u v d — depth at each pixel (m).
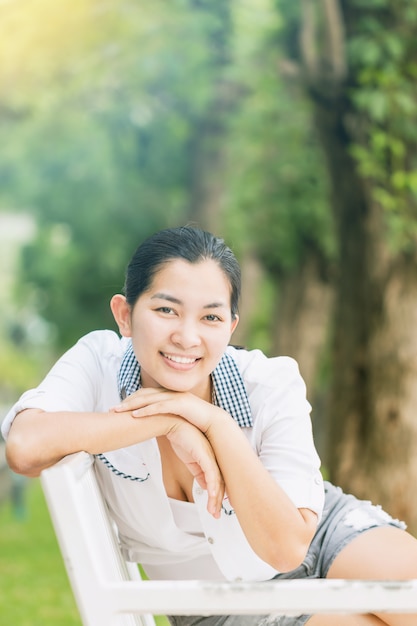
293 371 2.66
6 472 12.32
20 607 7.22
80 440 2.30
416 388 7.48
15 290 25.12
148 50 16.73
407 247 7.75
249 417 2.57
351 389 7.67
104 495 2.68
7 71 16.66
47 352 28.69
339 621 2.56
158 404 2.34
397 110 8.21
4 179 22.94
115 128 20.78
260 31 14.28
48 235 23.81
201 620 2.72
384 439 7.42
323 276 15.22
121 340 2.82
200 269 2.32
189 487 2.63
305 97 8.77
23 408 2.48
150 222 21.89
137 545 2.76
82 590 2.02
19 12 15.23
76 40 16.19
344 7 8.46
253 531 2.32
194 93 17.38
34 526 11.59
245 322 16.91
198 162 18.02
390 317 7.64
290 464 2.50
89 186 22.08
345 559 2.65
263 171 15.36
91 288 23.22
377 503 7.35
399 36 8.35
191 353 2.34
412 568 2.57
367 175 7.92
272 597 1.99
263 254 15.59
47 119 20.70
